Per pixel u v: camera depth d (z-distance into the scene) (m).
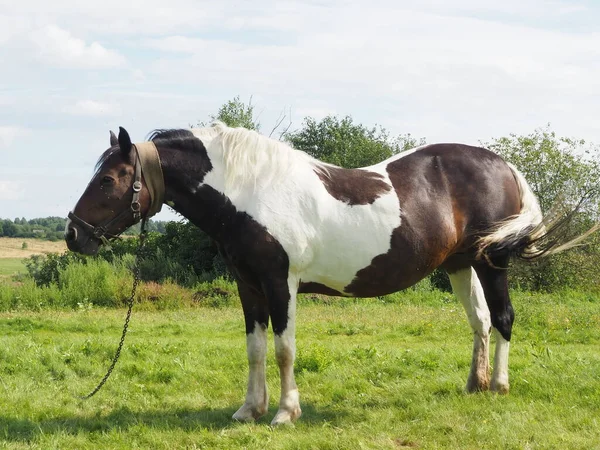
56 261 24.81
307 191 5.38
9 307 18.91
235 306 18.64
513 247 5.99
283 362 5.40
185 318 15.57
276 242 5.25
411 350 9.23
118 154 5.34
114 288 19.50
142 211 5.43
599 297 19.58
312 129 35.00
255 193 5.32
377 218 5.50
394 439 5.12
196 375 7.52
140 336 11.93
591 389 6.23
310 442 4.92
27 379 7.27
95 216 5.30
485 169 6.05
